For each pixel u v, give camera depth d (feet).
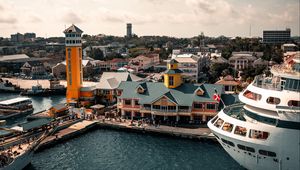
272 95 176.35
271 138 169.07
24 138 260.83
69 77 403.95
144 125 306.35
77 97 405.18
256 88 188.65
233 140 182.91
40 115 357.41
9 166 198.80
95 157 238.27
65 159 235.20
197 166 217.36
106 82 424.05
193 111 311.27
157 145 262.88
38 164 226.17
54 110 345.31
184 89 328.49
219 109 308.40
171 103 309.83
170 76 329.52
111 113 342.64
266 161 175.11
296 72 181.06
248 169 189.16
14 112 388.57
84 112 347.36
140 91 333.83
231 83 479.41
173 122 312.29
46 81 633.61
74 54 397.60
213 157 233.35
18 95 521.24
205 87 322.34
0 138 257.14
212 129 199.41
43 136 263.70
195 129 292.81
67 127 303.89
